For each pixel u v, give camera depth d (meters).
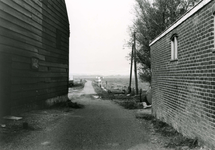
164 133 6.92
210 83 4.78
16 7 8.30
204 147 5.06
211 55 4.72
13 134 5.98
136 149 5.24
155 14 22.22
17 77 8.53
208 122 4.88
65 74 15.67
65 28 15.59
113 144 5.63
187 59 6.20
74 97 23.44
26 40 9.20
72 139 5.95
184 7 22.47
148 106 14.91
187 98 6.18
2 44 7.46
